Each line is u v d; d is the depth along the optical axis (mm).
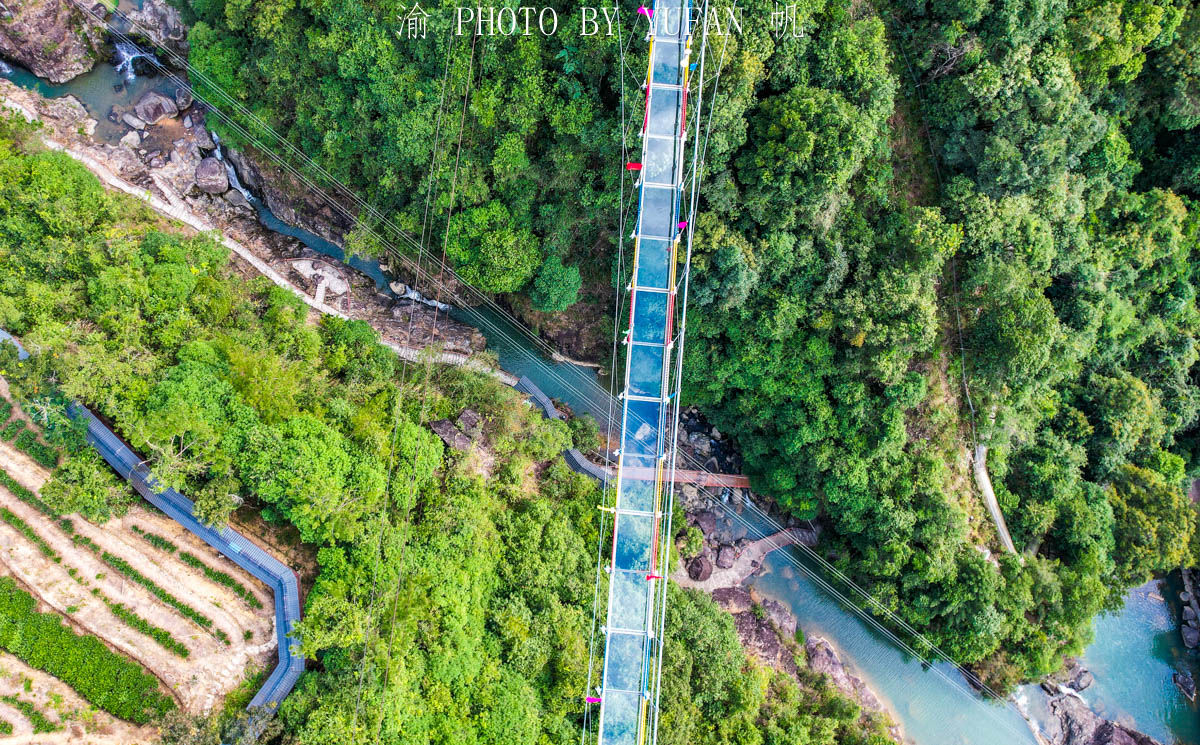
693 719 35312
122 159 40562
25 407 29250
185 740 24469
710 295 35625
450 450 36656
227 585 29422
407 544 32031
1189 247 40500
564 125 33688
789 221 34469
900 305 34812
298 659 28516
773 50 32406
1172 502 41062
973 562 38969
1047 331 36156
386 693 27703
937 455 39562
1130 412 40656
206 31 37688
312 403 33094
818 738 37531
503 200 37344
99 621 27578
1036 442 41875
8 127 36312
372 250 39594
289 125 38906
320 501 28344
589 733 33438
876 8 34781
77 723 26375
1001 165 34531
